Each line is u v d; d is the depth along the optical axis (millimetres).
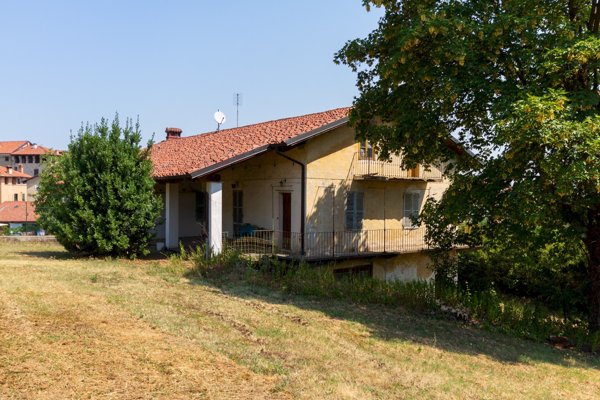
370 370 7340
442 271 15164
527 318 12352
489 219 12094
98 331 7453
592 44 9742
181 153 21312
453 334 10688
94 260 15539
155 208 16594
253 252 16781
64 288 10484
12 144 95000
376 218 19062
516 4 10812
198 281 13070
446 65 11406
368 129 14211
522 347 10484
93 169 15703
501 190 11219
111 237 15648
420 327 10914
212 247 15383
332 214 17484
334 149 17547
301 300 12172
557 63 10000
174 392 5559
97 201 15656
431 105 12047
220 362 6750
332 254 17000
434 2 11859
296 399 5805
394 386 6773
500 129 9734
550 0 11156
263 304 11133
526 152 10117
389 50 12578
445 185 21891
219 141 20781
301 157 16766
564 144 9227
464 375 7809
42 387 5289
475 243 14180
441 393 6746
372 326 10367
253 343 7922
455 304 13047
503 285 19531
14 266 13422
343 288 13312
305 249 16578
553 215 11656
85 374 5758
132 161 16016
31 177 76812
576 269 16469
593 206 11070
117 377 5781
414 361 8203
